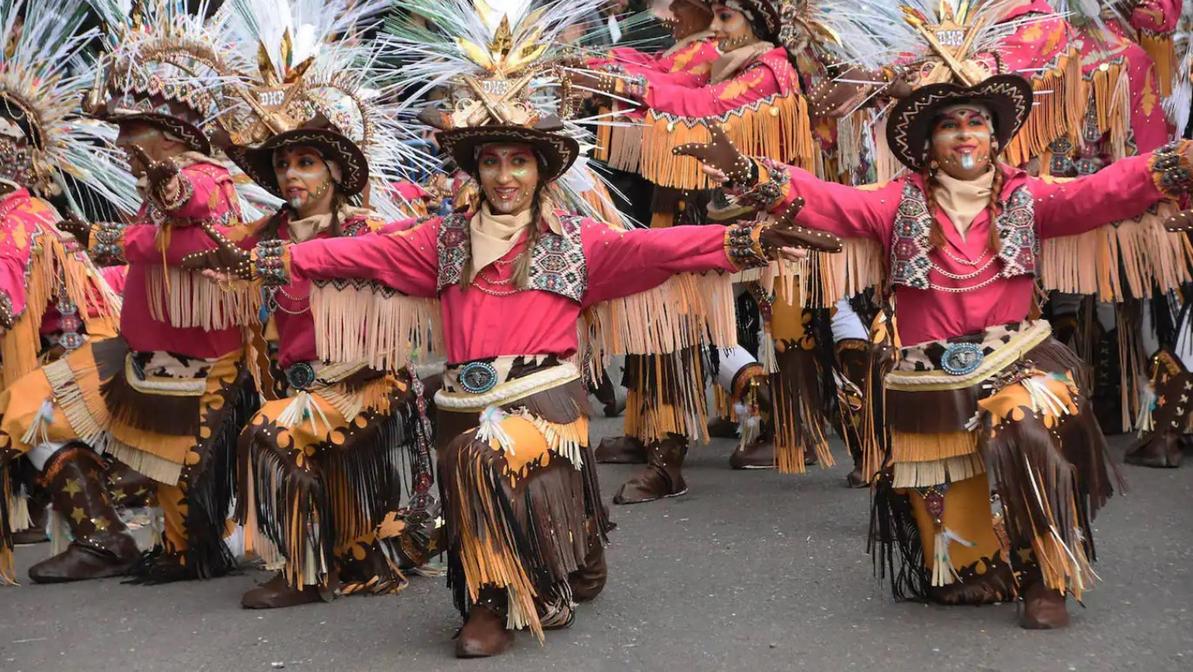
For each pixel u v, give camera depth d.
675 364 9.84
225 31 8.48
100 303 8.84
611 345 6.98
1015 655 6.35
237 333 8.15
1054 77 9.24
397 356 7.09
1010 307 6.82
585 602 7.45
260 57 7.71
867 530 8.73
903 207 6.87
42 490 9.09
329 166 7.49
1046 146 9.52
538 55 7.39
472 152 6.82
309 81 7.92
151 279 7.74
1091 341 11.29
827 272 7.08
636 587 7.73
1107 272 6.85
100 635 7.24
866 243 7.09
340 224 7.55
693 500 9.84
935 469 6.93
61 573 8.32
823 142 10.04
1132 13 10.85
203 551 8.25
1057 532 6.51
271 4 8.02
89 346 8.48
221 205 7.66
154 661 6.78
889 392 7.04
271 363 8.53
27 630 7.37
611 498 10.02
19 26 8.58
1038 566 6.76
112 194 8.95
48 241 8.39
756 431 10.85
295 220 7.61
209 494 8.13
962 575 7.13
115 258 7.71
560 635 6.93
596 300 6.89
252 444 7.45
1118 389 11.41
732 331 6.81
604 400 13.38
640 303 6.87
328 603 7.68
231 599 7.83
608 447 11.33
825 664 6.37
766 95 9.70
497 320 6.71
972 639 6.60
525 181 6.71
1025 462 6.49
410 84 8.40
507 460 6.50
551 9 8.09
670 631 6.93
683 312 6.83
